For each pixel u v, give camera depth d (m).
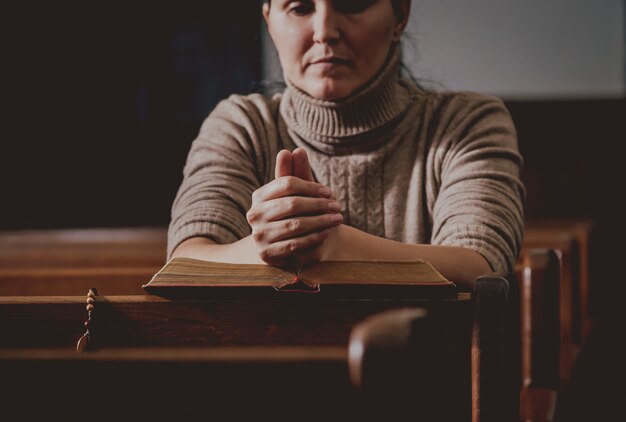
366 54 1.60
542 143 4.67
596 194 4.63
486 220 1.54
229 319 1.14
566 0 5.85
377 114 1.73
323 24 1.56
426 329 0.70
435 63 5.11
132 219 5.07
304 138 1.79
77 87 5.66
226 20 5.94
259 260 1.33
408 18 1.73
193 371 0.77
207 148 1.81
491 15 5.91
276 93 1.97
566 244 2.46
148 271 2.00
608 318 3.55
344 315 1.13
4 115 5.42
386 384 0.67
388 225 1.77
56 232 4.32
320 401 0.76
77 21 5.66
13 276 2.01
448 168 1.72
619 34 5.82
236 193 1.70
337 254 1.31
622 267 4.49
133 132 5.04
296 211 1.19
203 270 1.20
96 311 1.15
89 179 5.10
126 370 0.78
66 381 0.80
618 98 4.59
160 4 5.81
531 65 5.93
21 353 0.81
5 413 0.81
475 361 1.07
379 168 1.77
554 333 1.91
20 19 5.55
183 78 5.99
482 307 1.07
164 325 1.15
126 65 5.81
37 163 5.20
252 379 0.77
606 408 1.63
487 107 1.81
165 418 0.79
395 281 1.13
